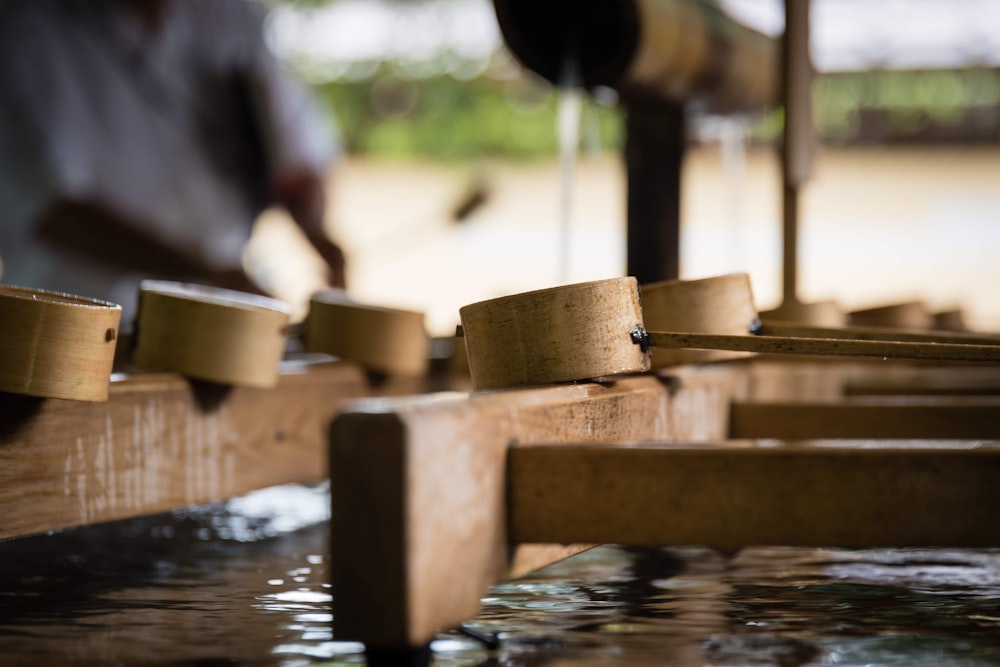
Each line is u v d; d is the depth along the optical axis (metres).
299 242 20.05
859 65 16.16
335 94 21.42
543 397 2.27
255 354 3.16
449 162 22.38
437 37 21.31
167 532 3.60
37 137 7.07
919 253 19.06
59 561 3.08
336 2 21.00
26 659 2.09
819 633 2.25
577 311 2.43
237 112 7.87
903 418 3.42
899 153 21.22
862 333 3.24
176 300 3.11
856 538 2.08
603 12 5.21
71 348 2.48
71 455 2.74
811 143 5.09
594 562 3.02
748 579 2.78
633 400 2.70
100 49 7.31
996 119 19.47
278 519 3.85
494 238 20.31
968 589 2.66
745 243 19.80
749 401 3.57
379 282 18.30
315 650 2.15
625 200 5.95
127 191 7.34
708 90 5.92
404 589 1.75
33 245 7.22
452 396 2.11
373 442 1.76
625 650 2.11
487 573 2.02
